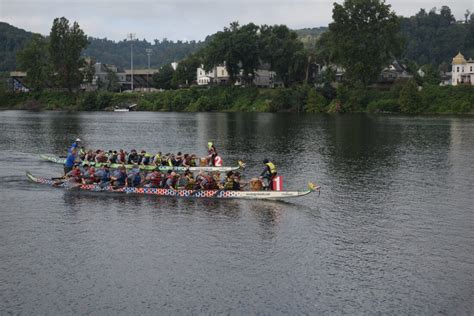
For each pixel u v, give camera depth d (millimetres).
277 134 92375
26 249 28453
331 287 23750
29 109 198250
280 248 28703
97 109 195625
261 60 192750
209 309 21703
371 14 159875
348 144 76125
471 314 21391
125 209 36469
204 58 189125
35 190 42625
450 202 39406
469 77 194875
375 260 27000
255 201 38844
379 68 163625
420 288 23672
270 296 22859
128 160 54156
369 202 39312
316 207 37531
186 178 40625
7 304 22156
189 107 187250
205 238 30281
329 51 167750
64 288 23641
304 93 169000
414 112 155125
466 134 89812
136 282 24234
